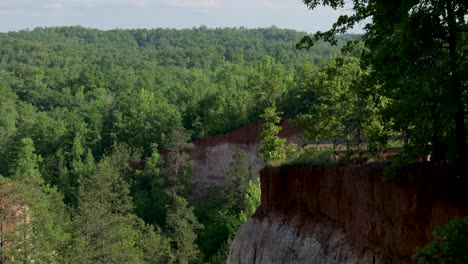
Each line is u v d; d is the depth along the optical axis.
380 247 17.69
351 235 19.98
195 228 63.44
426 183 15.65
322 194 22.98
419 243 15.75
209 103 97.00
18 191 52.78
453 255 11.37
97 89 147.00
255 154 71.94
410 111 13.62
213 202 71.56
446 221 14.84
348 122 31.75
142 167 83.62
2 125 117.69
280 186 26.84
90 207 56.22
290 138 63.69
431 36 13.34
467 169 14.29
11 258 48.88
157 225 65.88
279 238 25.14
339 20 15.73
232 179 68.25
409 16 12.89
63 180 83.75
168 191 72.88
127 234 59.56
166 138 87.06
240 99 87.81
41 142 97.69
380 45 14.06
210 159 76.25
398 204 16.64
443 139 15.62
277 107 73.62
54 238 54.12
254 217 29.03
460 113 14.27
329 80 35.16
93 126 98.31
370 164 19.50
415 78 13.97
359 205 19.25
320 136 35.94
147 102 101.06
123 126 96.56
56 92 147.38
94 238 53.94
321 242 21.77
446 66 12.89
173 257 57.47
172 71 184.00
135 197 75.31
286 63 182.25
